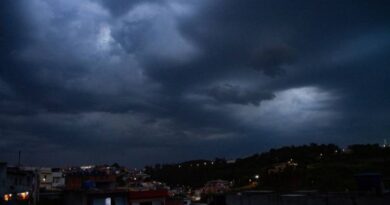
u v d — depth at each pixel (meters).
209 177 157.00
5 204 40.94
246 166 154.88
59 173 73.19
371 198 25.91
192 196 109.62
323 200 28.94
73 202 43.50
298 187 55.47
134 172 132.88
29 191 51.16
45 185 70.94
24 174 51.44
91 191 42.78
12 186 47.91
